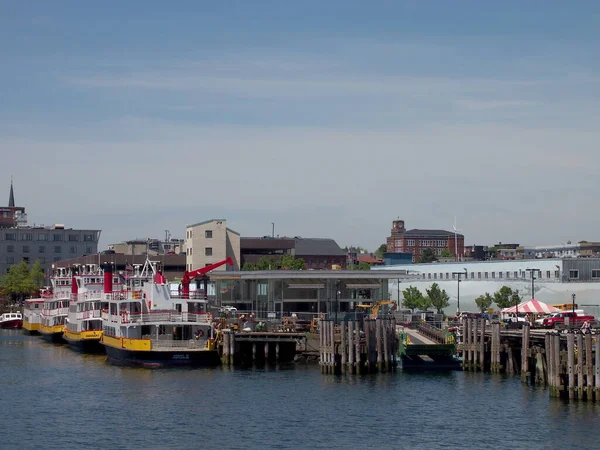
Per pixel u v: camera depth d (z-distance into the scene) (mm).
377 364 101625
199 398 86438
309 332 113375
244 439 71188
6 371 107375
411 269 194875
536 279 163250
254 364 108125
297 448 68562
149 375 100312
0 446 69875
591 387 79125
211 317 110625
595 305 141875
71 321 140000
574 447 67875
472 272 179125
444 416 78250
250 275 147375
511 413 78750
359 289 149500
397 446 68938
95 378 99875
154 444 70062
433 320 134125
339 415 78875
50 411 81875
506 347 102125
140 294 112125
